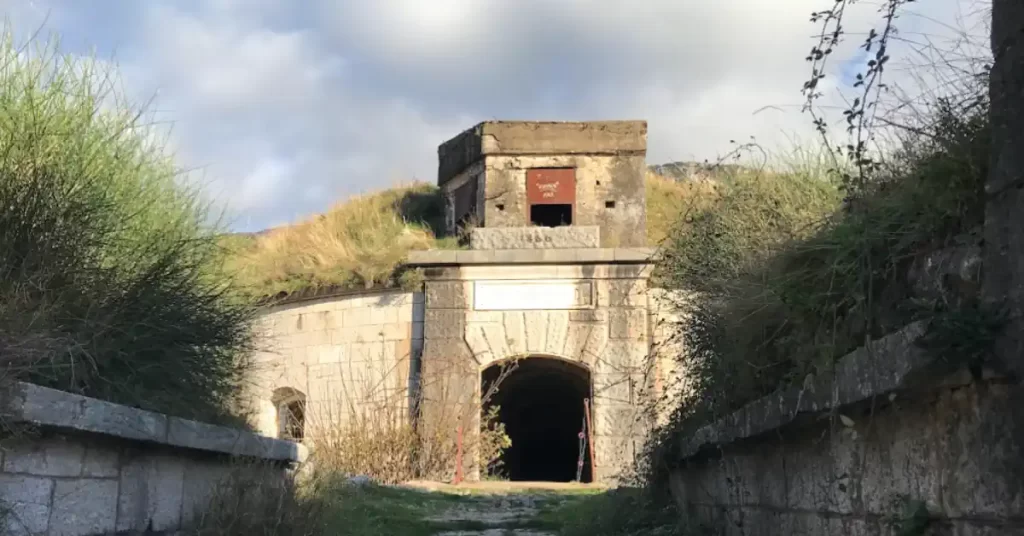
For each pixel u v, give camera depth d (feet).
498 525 32.91
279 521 20.83
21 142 16.38
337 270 60.34
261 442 22.45
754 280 16.79
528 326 56.95
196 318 20.18
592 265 57.26
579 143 64.18
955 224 10.42
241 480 20.65
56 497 14.71
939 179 10.84
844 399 11.86
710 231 22.97
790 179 22.06
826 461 13.74
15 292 14.62
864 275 12.03
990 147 9.62
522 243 59.77
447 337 57.06
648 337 55.72
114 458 16.52
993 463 8.87
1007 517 8.63
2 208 15.35
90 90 19.20
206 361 21.03
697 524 23.06
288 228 69.51
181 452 19.02
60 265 16.06
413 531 30.55
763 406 15.78
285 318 62.34
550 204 64.23
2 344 13.62
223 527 19.56
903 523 10.37
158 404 18.33
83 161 17.89
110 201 18.16
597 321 56.54
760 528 17.65
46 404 13.83
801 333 14.48
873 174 13.97
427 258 57.77
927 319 9.53
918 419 10.51
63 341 15.26
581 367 56.80
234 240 26.89
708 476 22.57
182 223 22.49
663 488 28.43
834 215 14.24
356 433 53.16
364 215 71.15
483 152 64.28
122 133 20.42
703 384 22.36
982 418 9.09
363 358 58.85
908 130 12.10
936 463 10.05
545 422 81.46
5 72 17.46
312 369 60.54
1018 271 8.63
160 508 18.10
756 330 16.74
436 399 55.93
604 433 54.70
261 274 61.46
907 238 11.12
